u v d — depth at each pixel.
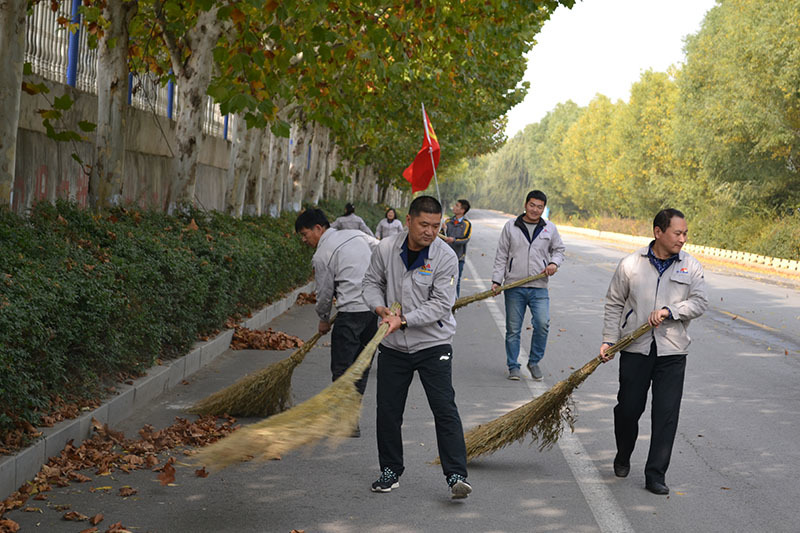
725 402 8.21
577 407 7.82
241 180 15.90
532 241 8.94
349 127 18.11
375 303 5.22
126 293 6.98
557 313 15.44
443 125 26.52
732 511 5.07
